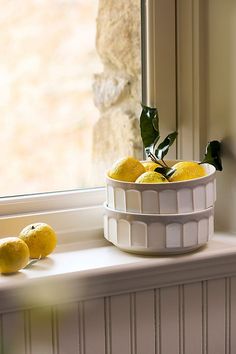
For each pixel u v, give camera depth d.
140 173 1.60
